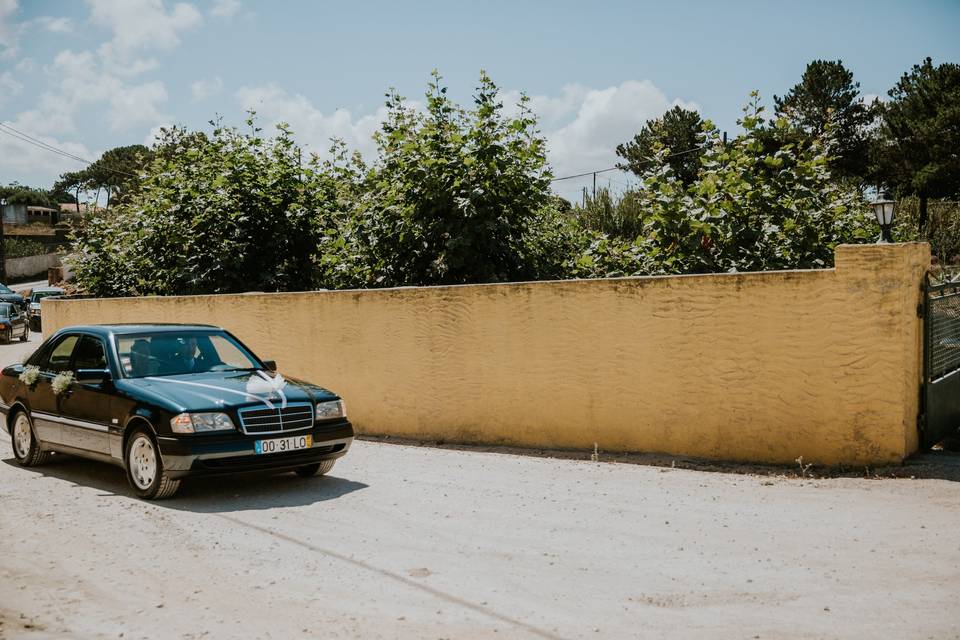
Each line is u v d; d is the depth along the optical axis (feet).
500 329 34.81
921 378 27.66
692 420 29.73
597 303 31.89
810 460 27.45
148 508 24.56
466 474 29.22
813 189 38.52
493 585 17.20
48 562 19.04
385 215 44.16
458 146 42.24
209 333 31.04
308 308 42.39
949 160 126.11
